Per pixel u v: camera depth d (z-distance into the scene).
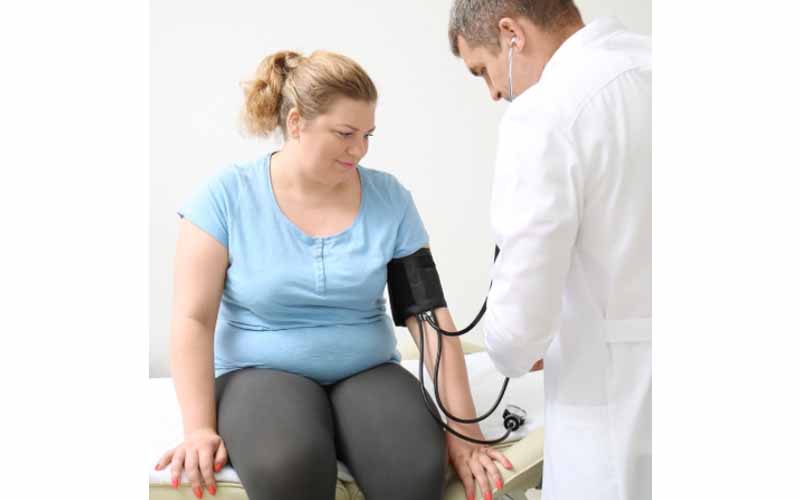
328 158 1.35
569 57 1.03
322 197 1.42
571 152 0.95
